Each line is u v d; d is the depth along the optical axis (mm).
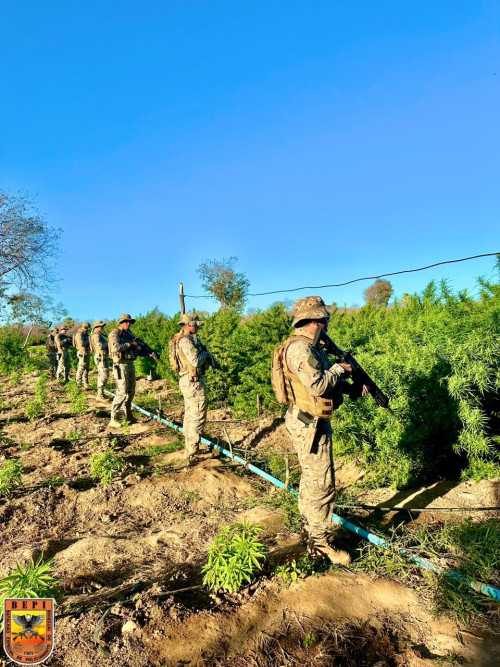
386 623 3160
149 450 7652
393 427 5254
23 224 25734
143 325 17031
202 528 4809
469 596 3305
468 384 4867
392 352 5789
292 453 7137
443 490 5148
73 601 3465
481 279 6016
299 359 3668
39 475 6762
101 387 12977
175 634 2973
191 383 6691
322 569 3770
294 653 2889
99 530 5020
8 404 13109
